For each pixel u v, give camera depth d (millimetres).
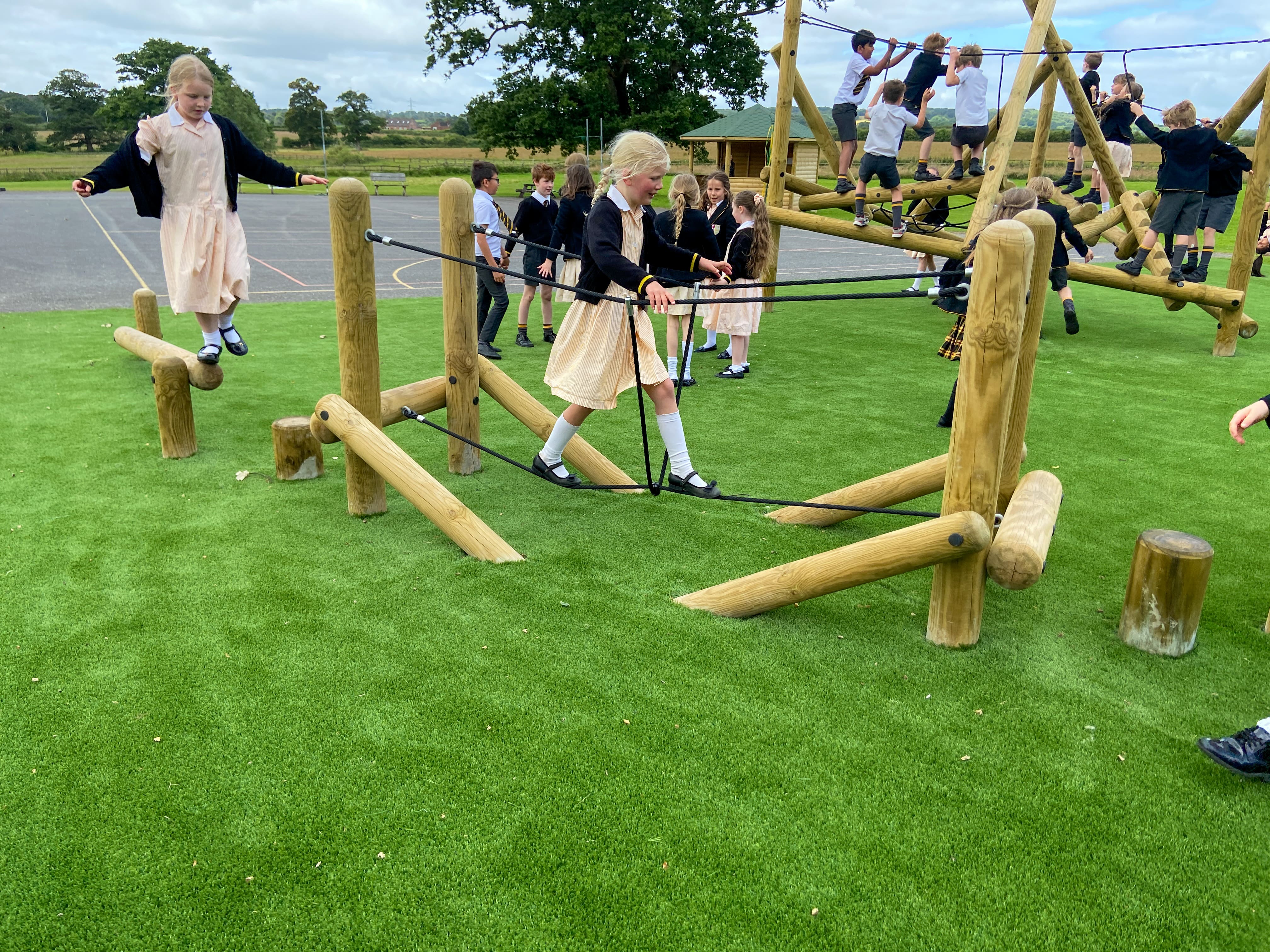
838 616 3639
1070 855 2318
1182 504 4938
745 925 2068
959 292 2945
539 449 5848
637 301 3588
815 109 11133
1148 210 11570
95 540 4176
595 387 4086
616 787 2541
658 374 4027
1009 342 2959
